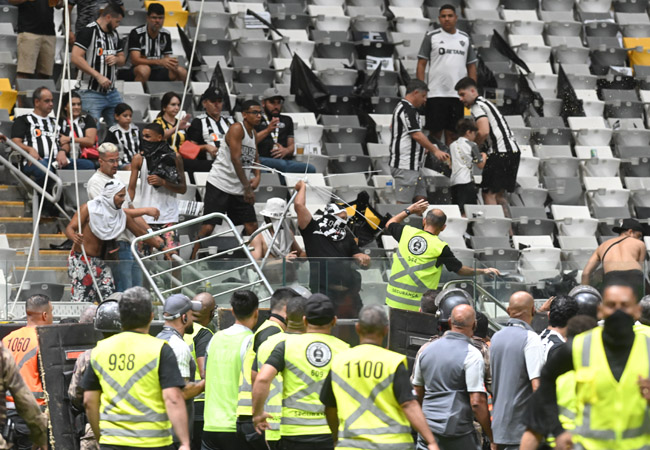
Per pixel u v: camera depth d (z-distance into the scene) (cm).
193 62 5784
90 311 3016
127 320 2309
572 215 5444
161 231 3741
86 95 4991
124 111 4762
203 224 4353
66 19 3950
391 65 6144
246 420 2739
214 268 3666
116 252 3791
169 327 2669
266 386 2464
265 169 4600
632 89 6444
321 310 2517
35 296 3028
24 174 4578
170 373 2270
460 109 5519
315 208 5009
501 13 6688
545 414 1938
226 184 4372
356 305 3650
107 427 2284
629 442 1888
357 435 2238
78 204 3753
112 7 5019
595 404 1897
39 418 2245
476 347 2811
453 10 5534
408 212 3725
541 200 5519
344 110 5762
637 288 3619
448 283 3675
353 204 4531
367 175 5462
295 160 5338
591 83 6362
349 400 2255
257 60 5909
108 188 3772
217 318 3591
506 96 6003
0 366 2186
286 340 2516
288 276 3678
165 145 4259
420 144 5056
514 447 2611
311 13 6353
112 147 3975
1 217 4612
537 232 5294
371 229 4497
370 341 2298
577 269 3706
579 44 6606
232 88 5750
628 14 6888
